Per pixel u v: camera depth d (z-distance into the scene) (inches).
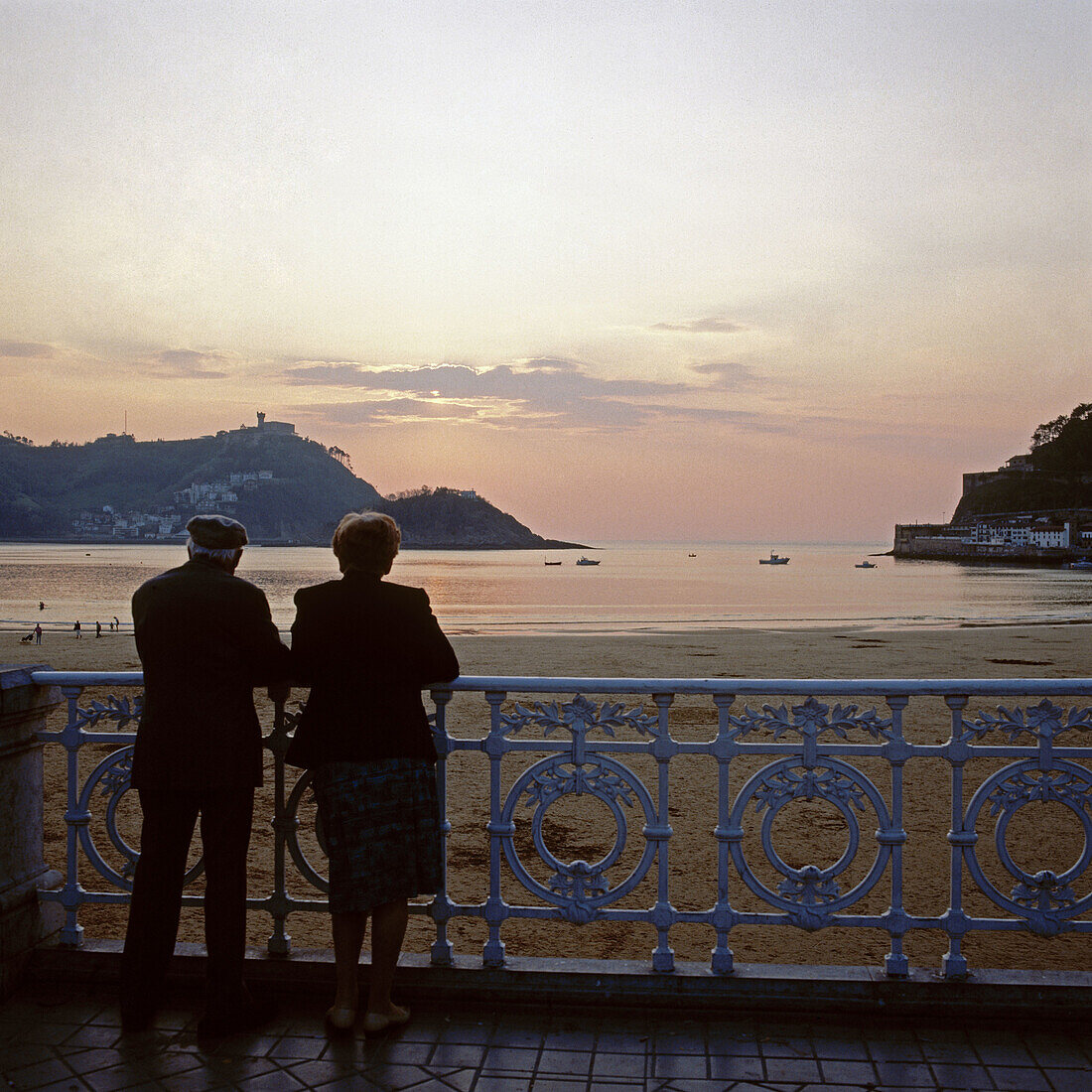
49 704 155.5
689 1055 124.3
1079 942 217.0
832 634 1455.5
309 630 132.0
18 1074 120.3
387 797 129.9
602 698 599.5
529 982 139.0
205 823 134.3
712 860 279.3
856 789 138.6
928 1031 130.6
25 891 147.9
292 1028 133.3
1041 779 137.1
